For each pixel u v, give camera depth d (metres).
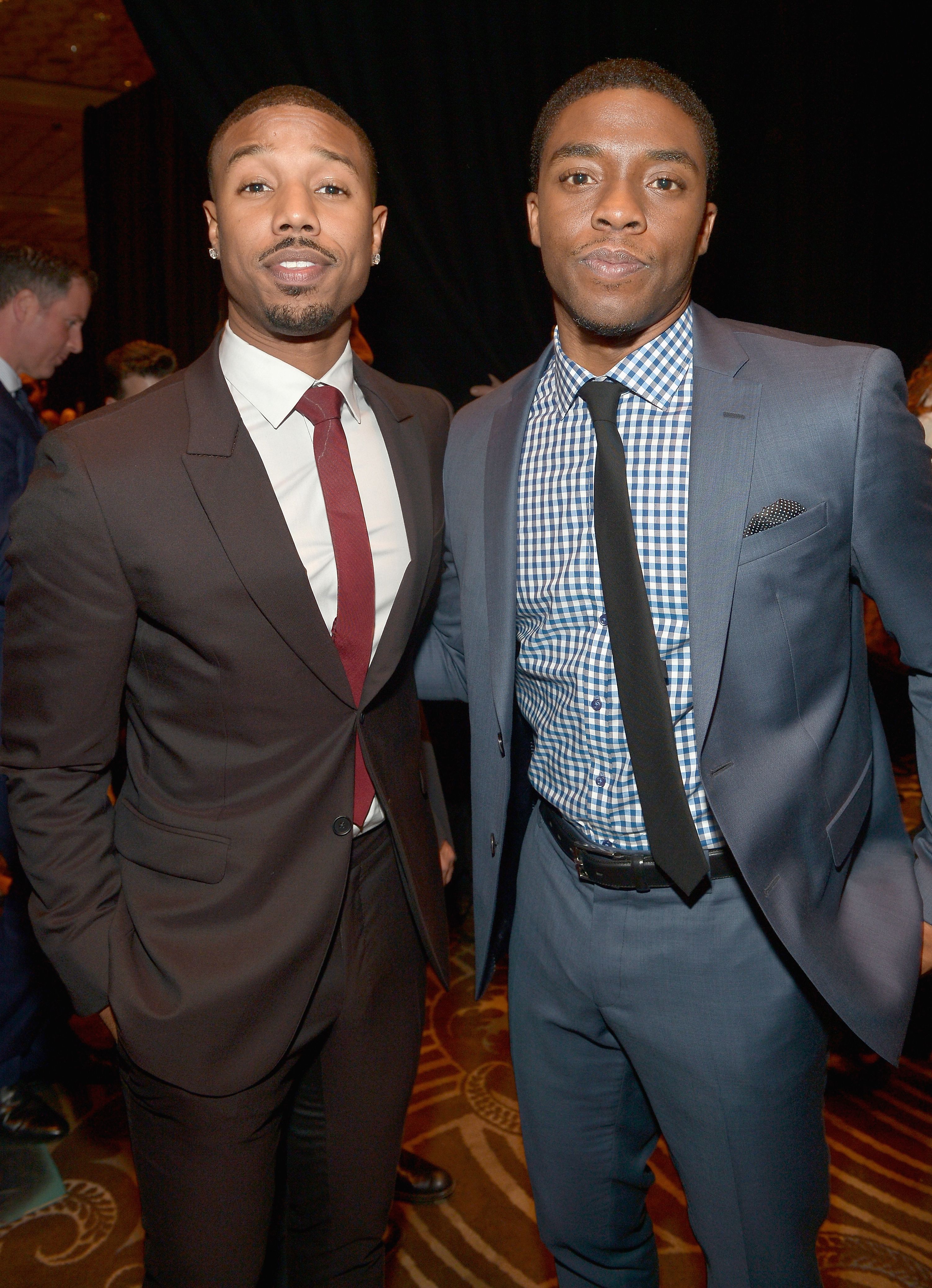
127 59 5.84
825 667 1.23
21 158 7.39
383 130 3.03
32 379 2.99
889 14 3.83
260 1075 1.25
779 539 1.18
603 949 1.30
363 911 1.37
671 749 1.20
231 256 1.25
